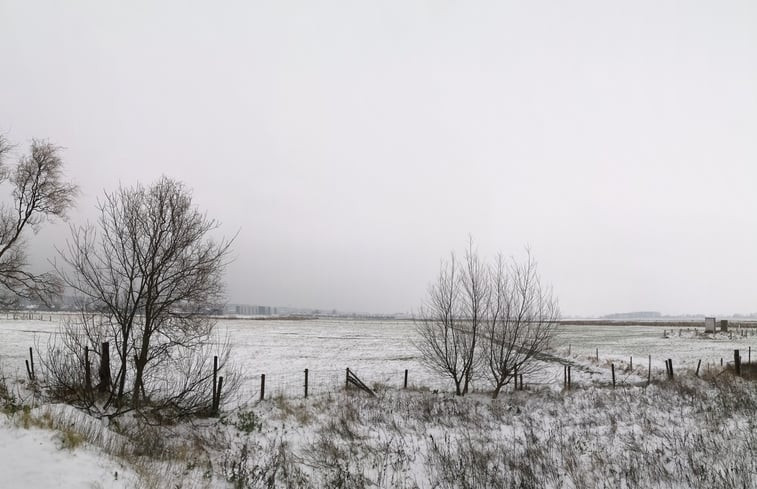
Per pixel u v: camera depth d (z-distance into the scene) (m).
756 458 9.13
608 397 17.73
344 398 17.95
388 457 11.05
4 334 47.16
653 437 11.69
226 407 16.02
